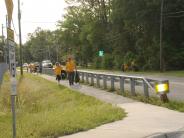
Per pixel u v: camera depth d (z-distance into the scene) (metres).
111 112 16.19
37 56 197.25
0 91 31.16
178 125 13.20
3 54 71.19
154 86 20.45
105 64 88.75
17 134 12.09
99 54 89.81
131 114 16.05
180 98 21.39
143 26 68.25
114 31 80.81
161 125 13.29
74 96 25.59
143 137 11.37
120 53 82.31
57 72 37.53
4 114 19.03
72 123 13.56
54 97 27.33
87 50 107.00
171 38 67.56
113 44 88.00
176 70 65.31
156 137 11.43
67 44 118.12
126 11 68.81
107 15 95.50
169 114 15.72
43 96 29.28
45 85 38.50
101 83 33.81
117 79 32.31
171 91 25.94
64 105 21.98
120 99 21.86
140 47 71.94
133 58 73.06
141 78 21.34
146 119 14.64
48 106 22.75
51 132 12.32
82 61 114.12
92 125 13.42
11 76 10.61
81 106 19.89
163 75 49.72
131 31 76.19
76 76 36.53
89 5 98.75
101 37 95.81
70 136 12.03
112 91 26.70
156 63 67.38
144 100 20.41
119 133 12.12
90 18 98.38
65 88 32.31
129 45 79.31
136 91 24.72
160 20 63.97
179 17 65.19
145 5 66.00
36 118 15.28
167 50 66.25
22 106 22.52
